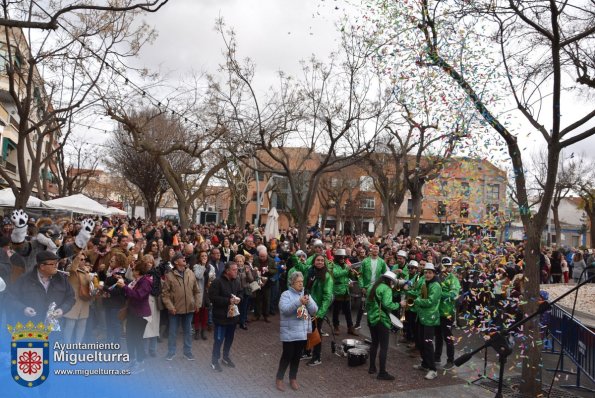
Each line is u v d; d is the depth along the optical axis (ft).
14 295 19.38
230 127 52.11
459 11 24.35
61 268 28.89
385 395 22.82
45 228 26.71
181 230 63.26
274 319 39.81
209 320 34.88
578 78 26.48
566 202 221.66
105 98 53.93
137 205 213.87
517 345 26.16
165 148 71.31
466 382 25.23
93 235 39.11
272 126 48.47
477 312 27.17
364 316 42.96
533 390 23.41
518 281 26.45
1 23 22.74
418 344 29.63
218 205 222.28
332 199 151.02
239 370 25.63
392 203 96.37
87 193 212.23
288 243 46.93
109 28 43.11
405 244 52.11
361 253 42.80
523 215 23.94
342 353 29.73
